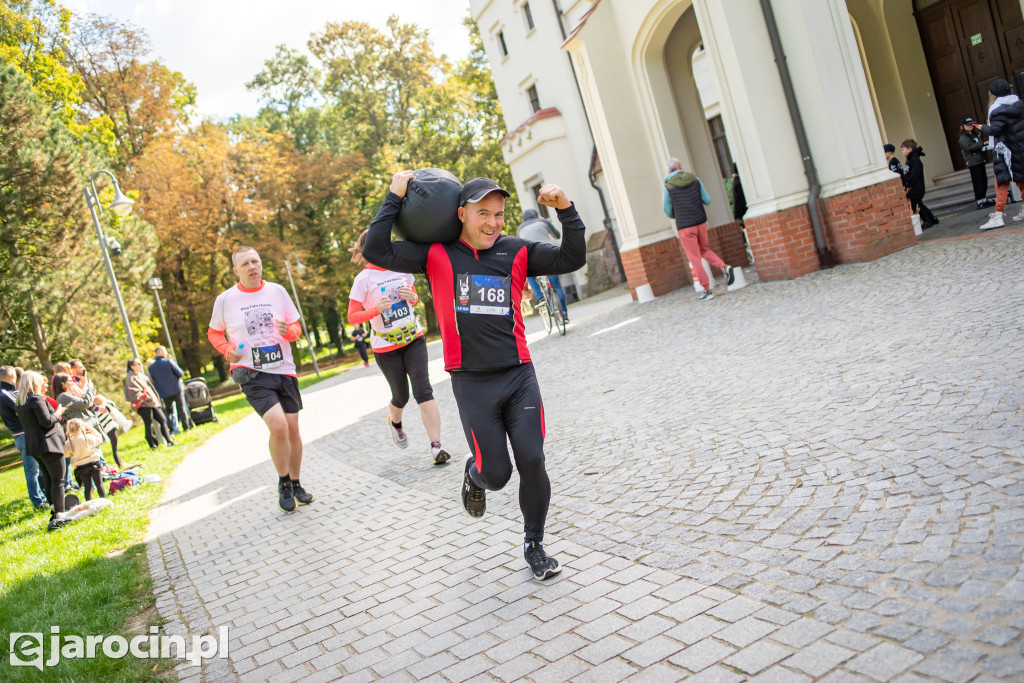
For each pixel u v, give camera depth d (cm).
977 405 411
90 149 2352
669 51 1384
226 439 1355
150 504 831
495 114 4172
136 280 2403
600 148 1402
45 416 777
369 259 344
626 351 954
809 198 1042
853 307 761
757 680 230
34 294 2003
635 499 429
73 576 544
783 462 418
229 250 3741
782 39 1038
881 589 263
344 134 4712
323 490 679
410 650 316
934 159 1406
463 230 347
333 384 2206
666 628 277
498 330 342
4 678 359
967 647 218
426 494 572
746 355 715
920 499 323
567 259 350
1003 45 1269
